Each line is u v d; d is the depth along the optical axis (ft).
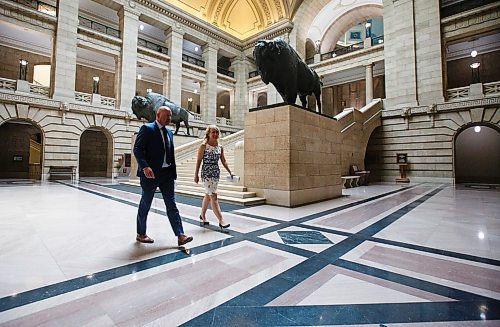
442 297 6.11
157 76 83.51
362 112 47.91
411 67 52.16
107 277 7.04
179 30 73.41
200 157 12.91
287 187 19.90
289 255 8.98
